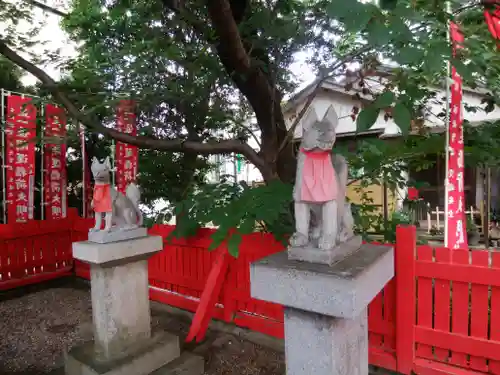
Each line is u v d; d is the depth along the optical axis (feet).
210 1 9.73
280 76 15.69
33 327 15.71
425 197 32.22
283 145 14.52
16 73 25.29
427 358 10.68
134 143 13.91
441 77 12.67
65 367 11.80
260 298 7.38
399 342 10.79
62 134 19.94
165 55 13.89
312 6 13.73
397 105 5.77
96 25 15.06
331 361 6.93
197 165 20.34
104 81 15.62
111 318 11.25
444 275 10.18
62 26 18.29
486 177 28.35
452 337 10.14
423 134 13.89
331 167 7.34
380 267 7.67
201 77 16.20
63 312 17.39
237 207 10.28
